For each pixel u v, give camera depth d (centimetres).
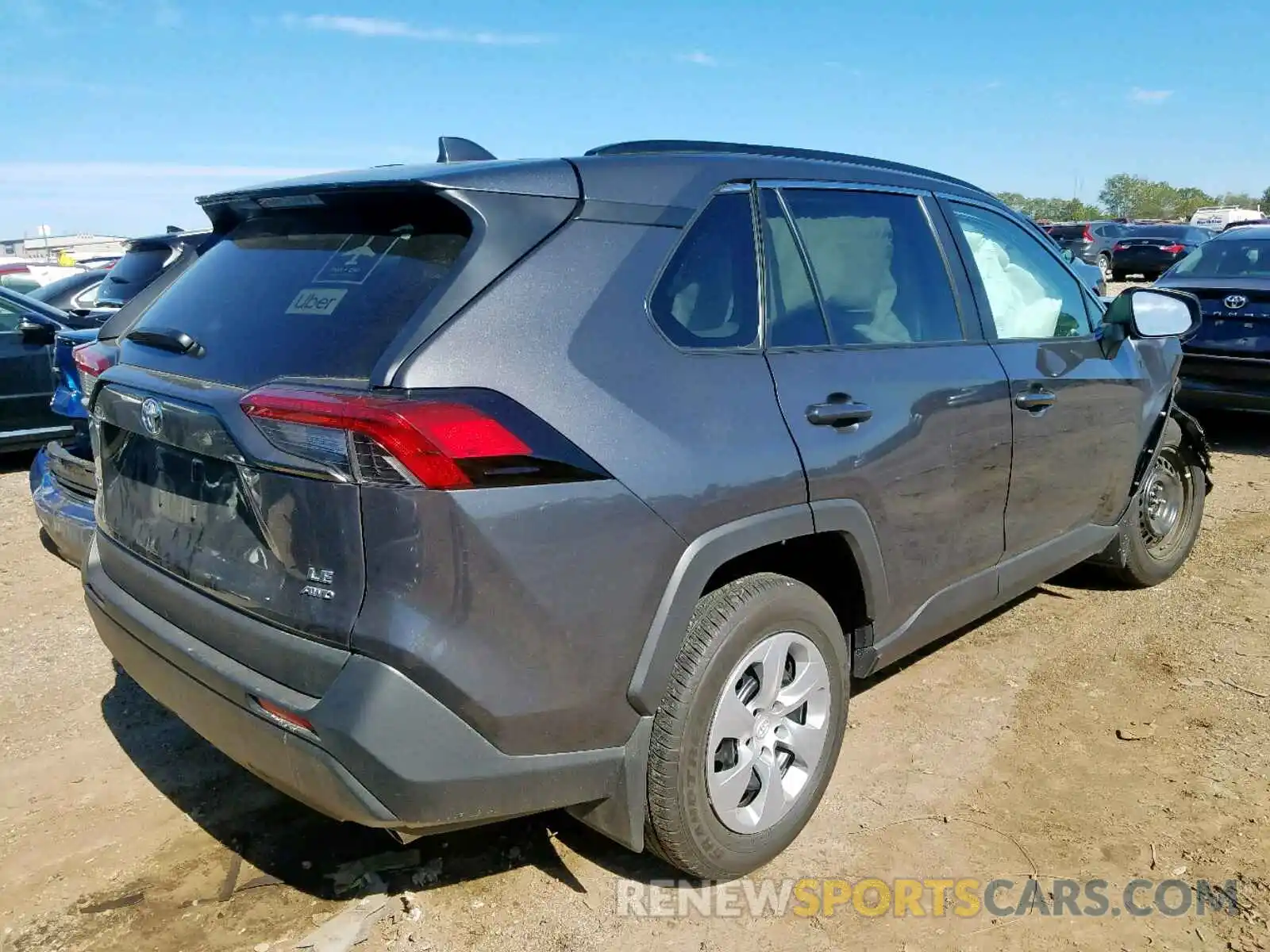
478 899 270
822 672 283
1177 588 484
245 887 276
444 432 202
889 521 298
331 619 210
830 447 275
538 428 216
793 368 275
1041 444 367
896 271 327
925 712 367
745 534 250
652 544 231
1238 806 303
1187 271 823
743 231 279
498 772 216
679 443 239
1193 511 497
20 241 2994
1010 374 351
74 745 353
